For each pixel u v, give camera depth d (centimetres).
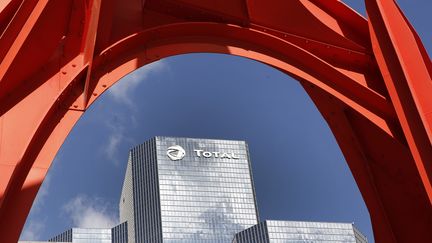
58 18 955
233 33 1254
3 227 849
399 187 1241
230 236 15750
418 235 1207
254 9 1263
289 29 1272
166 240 15112
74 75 977
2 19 861
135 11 1182
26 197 882
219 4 1250
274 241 13612
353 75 1247
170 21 1212
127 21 1159
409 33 994
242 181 17175
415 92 959
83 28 1009
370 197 1280
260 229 13988
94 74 1066
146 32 1151
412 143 966
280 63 1270
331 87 1258
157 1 1191
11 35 845
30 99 922
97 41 1061
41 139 937
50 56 963
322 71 1262
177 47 1203
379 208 1266
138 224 16062
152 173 16712
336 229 14162
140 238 15750
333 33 1268
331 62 1270
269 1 1279
